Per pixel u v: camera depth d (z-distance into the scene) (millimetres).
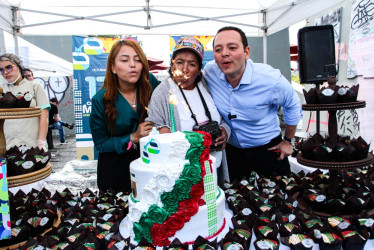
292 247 1261
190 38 1681
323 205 1584
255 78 1945
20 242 1397
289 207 1579
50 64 5473
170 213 1257
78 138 4867
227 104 2031
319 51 2234
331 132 1607
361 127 3523
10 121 2637
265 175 2273
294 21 3998
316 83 2289
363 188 1714
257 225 1402
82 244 1212
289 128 2199
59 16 4367
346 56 3791
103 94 1873
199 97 1800
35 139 2762
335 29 3986
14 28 4207
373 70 3303
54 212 1589
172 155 1262
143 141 1355
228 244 1219
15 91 2549
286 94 2014
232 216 1585
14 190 2080
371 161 1539
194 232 1286
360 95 3510
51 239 1277
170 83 1767
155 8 4477
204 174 1271
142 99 1910
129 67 1758
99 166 2035
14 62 2482
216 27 4801
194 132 1375
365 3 3357
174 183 1239
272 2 4387
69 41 8211
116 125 1877
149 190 1252
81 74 4809
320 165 1524
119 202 1771
